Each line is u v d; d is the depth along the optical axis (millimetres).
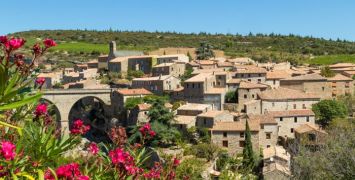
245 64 159750
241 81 114938
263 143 91625
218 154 78312
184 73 141875
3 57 7730
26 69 9188
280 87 115125
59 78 170750
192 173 21500
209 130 91438
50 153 8305
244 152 77688
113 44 178000
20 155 7926
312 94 108812
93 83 148375
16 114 9930
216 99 112312
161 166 14594
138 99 119000
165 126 90125
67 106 116500
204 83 114062
